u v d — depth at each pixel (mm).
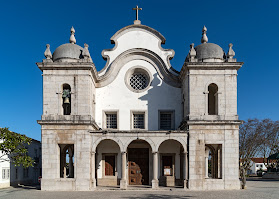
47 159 24594
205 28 28578
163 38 29891
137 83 29812
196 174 24641
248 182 36188
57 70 25594
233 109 25312
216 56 26375
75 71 25531
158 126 28453
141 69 29281
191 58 25844
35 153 46438
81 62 25250
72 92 25281
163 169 28344
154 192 22969
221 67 25562
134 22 30484
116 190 24375
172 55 29766
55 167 24531
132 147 28703
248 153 53625
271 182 36219
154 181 25000
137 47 29906
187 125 25281
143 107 28750
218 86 25516
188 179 24719
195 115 25141
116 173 28000
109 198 19500
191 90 25438
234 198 19297
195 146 24922
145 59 29234
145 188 25094
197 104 25297
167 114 29094
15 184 36844
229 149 24906
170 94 28953
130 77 29828
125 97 28844
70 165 29141
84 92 25281
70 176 28922
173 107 28781
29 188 28766
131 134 25500
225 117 25141
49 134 24828
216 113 25734
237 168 24781
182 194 21531
